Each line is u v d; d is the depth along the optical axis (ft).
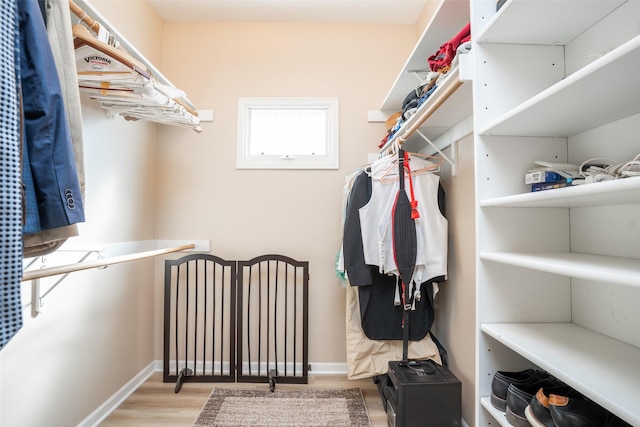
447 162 5.76
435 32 4.42
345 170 7.43
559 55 3.08
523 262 2.39
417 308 5.65
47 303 4.33
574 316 3.05
